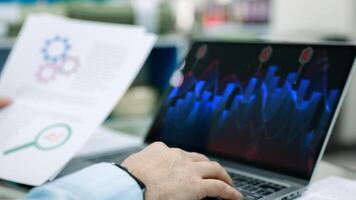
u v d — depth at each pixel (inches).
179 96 28.8
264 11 105.3
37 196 16.8
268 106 23.7
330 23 96.7
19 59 28.5
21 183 21.3
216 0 100.9
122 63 26.0
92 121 23.7
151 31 72.6
